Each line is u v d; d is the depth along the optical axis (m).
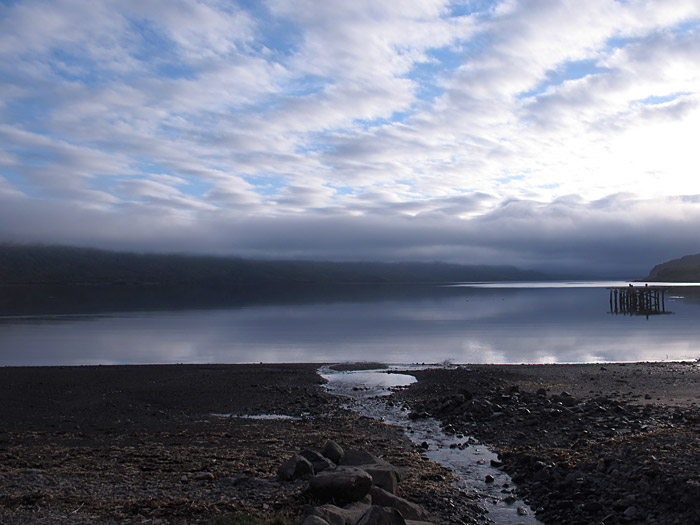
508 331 59.47
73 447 15.05
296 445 15.23
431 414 19.62
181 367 31.66
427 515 9.93
